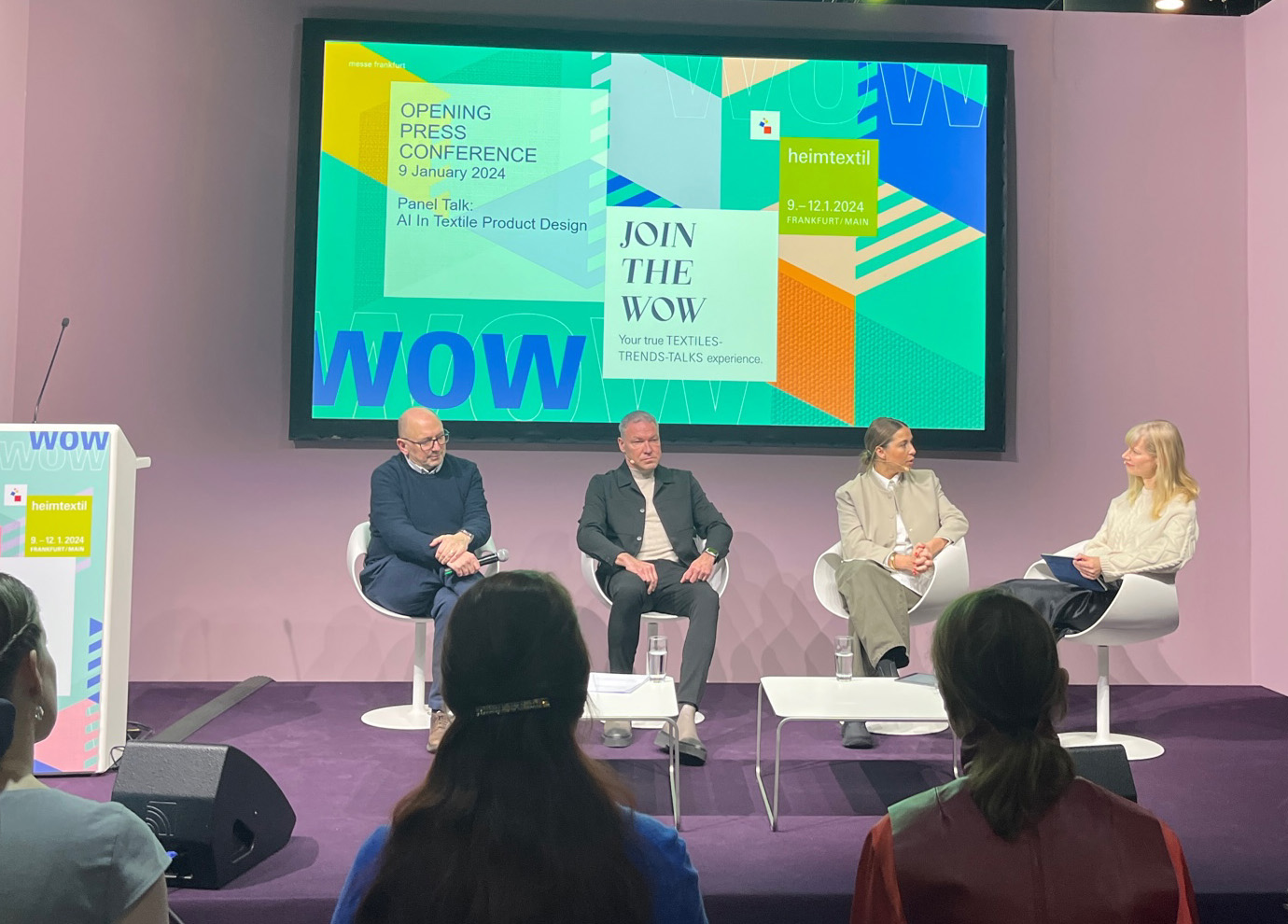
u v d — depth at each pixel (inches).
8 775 45.6
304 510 178.7
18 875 42.5
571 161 178.5
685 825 111.2
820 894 92.7
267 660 178.4
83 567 123.4
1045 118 184.2
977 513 183.2
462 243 177.3
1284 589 176.4
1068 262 184.1
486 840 36.6
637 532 159.0
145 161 176.1
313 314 175.6
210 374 177.5
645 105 179.2
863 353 180.1
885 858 46.0
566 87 178.4
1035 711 46.3
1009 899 43.7
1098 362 184.2
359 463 179.0
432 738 136.3
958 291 180.7
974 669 46.8
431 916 35.9
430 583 148.0
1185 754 140.5
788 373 179.6
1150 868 43.8
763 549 181.8
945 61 180.2
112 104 175.5
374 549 153.9
